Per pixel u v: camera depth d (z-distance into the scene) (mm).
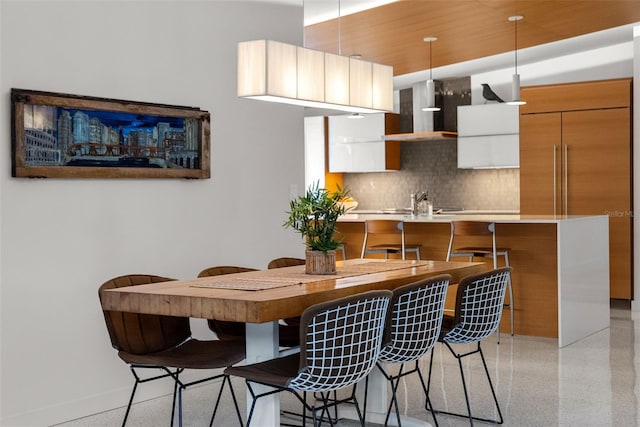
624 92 8500
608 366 5578
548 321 6727
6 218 4117
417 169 10992
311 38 7680
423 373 5422
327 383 3088
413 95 10391
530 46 8531
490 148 9930
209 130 5262
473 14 6797
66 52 4391
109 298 3537
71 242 4441
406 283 3980
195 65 5223
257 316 3070
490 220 6633
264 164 5801
